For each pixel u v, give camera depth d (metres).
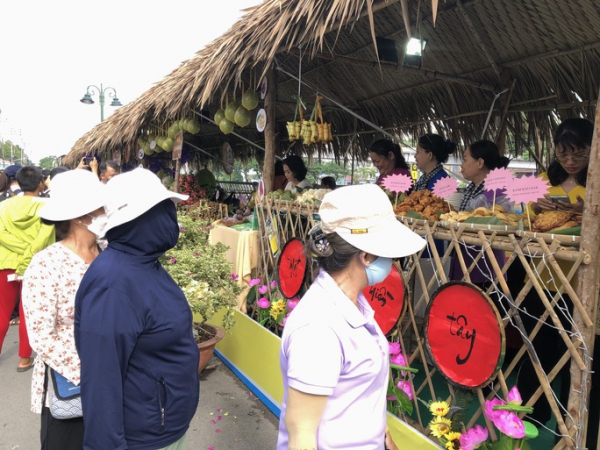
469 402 1.99
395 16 3.55
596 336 1.97
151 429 1.49
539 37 3.44
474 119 4.68
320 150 7.49
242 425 3.10
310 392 1.09
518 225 1.89
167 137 6.83
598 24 3.02
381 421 1.25
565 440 1.61
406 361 2.36
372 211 1.21
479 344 1.85
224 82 4.17
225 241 4.68
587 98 3.62
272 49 2.70
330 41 4.05
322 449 1.17
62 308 1.84
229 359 4.02
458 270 2.76
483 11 3.41
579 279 1.56
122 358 1.41
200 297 3.34
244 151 9.69
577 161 2.17
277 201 3.63
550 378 1.66
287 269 3.24
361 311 1.32
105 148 8.41
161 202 1.55
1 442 2.91
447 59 4.22
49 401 1.81
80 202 1.93
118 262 1.46
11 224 3.93
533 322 2.45
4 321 4.09
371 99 5.54
